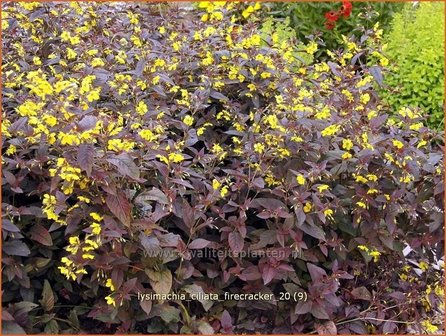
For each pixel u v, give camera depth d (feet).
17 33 12.56
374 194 9.10
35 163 8.16
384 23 18.42
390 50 15.92
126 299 8.30
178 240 8.18
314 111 9.35
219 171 10.16
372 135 9.13
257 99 10.77
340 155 9.12
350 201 9.15
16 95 9.84
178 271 8.59
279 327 9.20
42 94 7.93
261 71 10.96
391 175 9.06
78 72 10.68
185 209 8.45
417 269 10.67
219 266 9.16
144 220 7.80
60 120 7.57
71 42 11.10
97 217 7.48
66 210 8.03
